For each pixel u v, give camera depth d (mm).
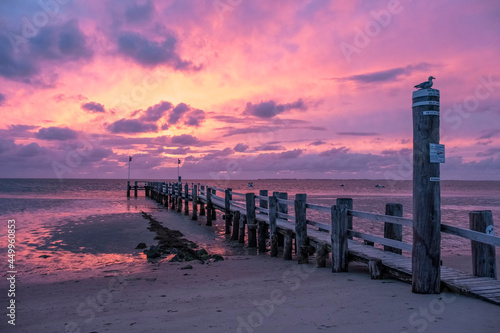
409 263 6480
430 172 5113
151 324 4426
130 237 14977
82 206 31219
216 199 21219
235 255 11844
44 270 9695
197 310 4988
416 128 5160
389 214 7633
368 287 5828
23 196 51344
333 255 7531
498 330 3678
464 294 4957
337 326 3979
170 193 30219
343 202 7551
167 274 8523
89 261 10945
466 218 23281
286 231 10211
